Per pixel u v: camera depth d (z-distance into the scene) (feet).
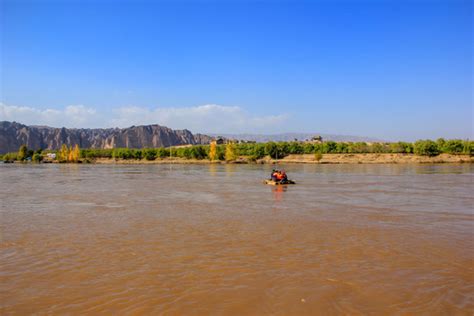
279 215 88.94
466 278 45.42
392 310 36.83
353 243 61.62
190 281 44.24
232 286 42.68
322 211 94.94
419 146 461.37
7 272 47.44
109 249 57.88
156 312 36.40
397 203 109.50
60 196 128.67
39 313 36.19
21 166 469.57
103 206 104.22
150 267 49.26
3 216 87.76
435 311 36.63
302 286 42.75
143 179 215.92
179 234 68.23
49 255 54.80
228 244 60.90
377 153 496.23
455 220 82.84
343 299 39.32
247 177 229.66
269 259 52.75
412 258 53.42
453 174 239.91
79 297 39.75
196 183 184.34
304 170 304.91
